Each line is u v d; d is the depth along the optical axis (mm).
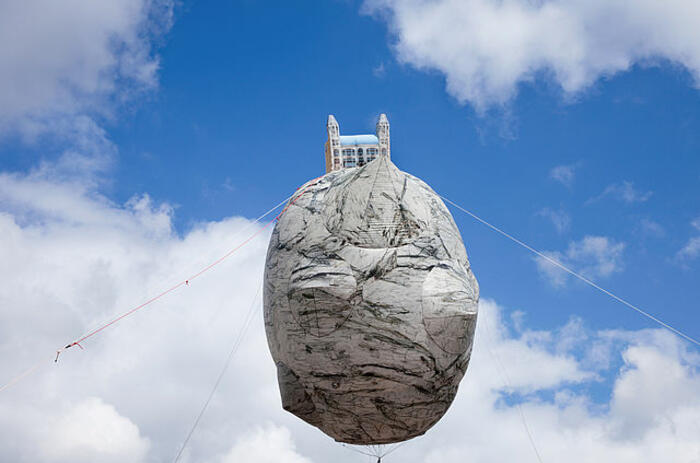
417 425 15242
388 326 13664
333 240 14219
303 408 15094
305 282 13891
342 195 14633
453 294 13891
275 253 15188
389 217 14148
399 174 14773
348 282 13688
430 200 15359
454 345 14164
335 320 13797
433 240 14375
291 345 14461
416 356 13891
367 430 15211
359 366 13984
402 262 13891
